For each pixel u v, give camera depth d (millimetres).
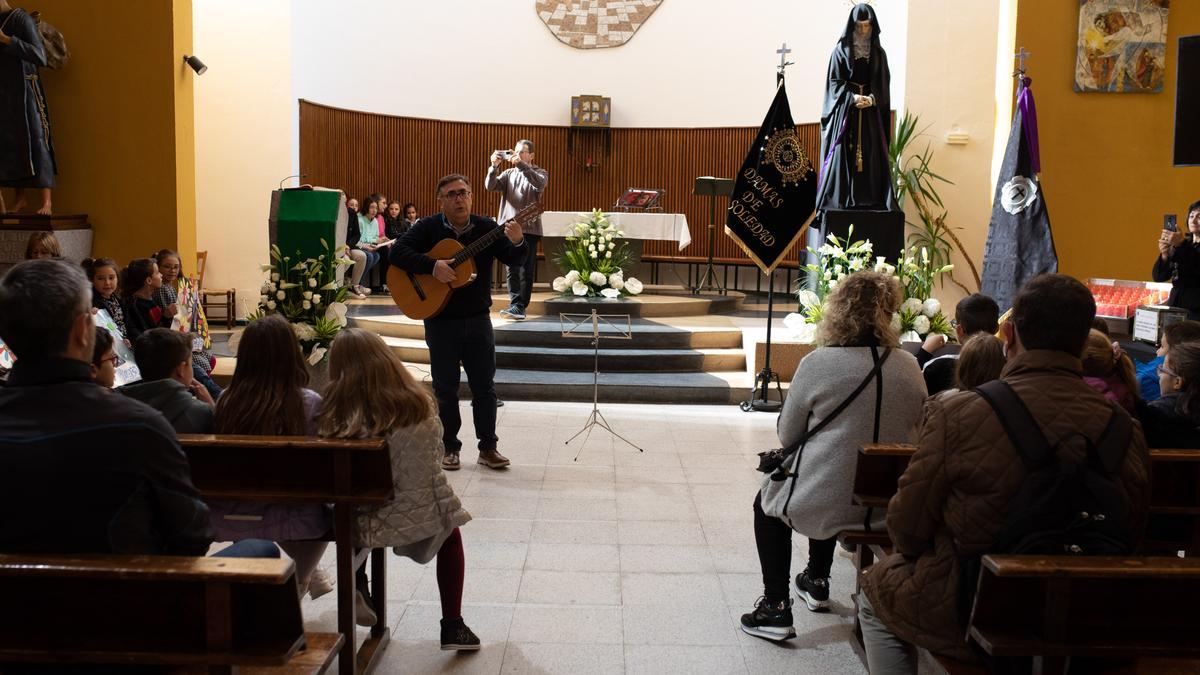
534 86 13680
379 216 12023
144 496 1945
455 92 13383
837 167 8664
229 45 10648
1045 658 2035
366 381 2984
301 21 11242
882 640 2613
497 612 3705
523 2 13531
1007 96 8438
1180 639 2012
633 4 13531
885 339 3238
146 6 7375
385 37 12688
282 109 10789
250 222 10797
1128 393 3246
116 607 1983
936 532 2232
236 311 10859
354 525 3016
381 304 10641
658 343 8773
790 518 3268
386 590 3488
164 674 2115
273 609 2012
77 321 1931
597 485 5434
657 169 13789
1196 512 2998
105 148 7465
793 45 12820
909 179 9172
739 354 8570
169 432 1980
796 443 3311
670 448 6320
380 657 3297
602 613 3709
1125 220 8352
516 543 4473
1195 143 5418
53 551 1905
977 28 9133
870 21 8578
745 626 3537
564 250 11688
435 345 5609
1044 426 2045
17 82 6785
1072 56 8227
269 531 3021
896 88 9617
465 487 5340
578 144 13797
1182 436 3176
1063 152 8312
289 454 2902
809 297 8039
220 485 2932
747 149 13281
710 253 12109
